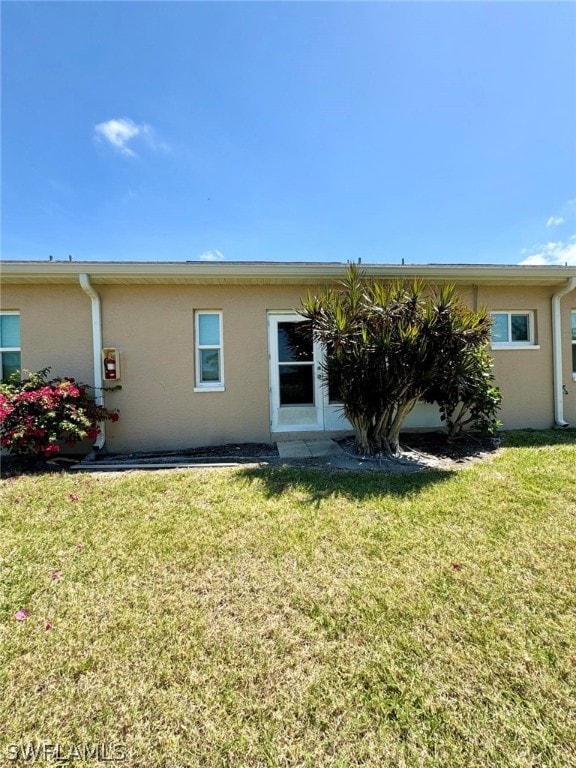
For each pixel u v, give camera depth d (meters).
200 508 3.49
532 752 1.33
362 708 1.50
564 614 2.02
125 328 6.21
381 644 1.83
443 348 4.91
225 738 1.40
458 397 5.91
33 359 6.04
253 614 2.05
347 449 5.85
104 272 5.71
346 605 2.11
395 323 4.95
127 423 6.21
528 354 7.05
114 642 1.86
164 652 1.79
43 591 2.26
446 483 4.05
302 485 4.06
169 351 6.30
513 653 1.76
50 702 1.54
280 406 6.68
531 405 7.07
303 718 1.47
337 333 4.85
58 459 5.57
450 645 1.82
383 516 3.25
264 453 5.74
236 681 1.64
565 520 3.12
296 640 1.86
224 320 6.43
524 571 2.41
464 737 1.38
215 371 6.52
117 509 3.48
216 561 2.58
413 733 1.40
